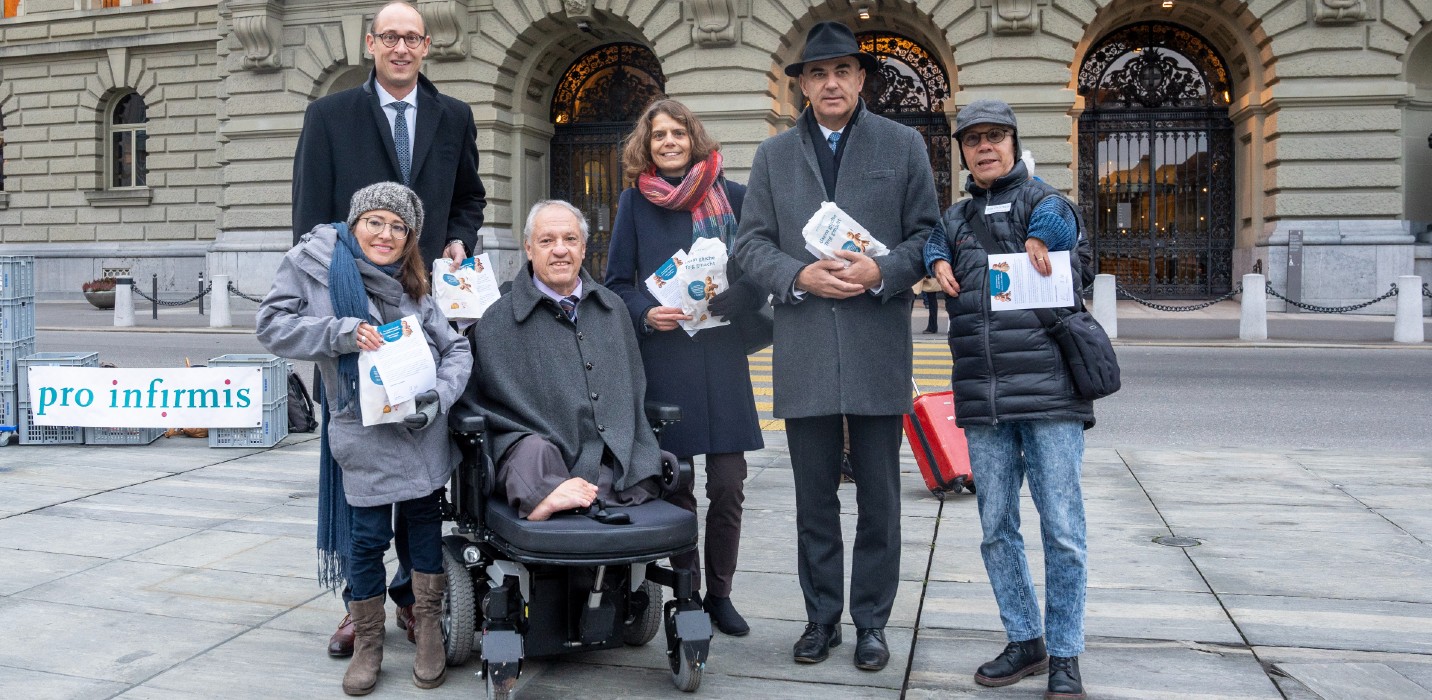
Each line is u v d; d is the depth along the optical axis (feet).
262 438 27.09
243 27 75.77
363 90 14.38
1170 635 13.58
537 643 12.01
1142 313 64.08
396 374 11.69
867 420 12.80
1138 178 74.69
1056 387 11.61
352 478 11.94
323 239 12.38
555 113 81.10
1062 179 65.82
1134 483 22.74
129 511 20.22
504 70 73.77
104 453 26.27
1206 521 19.43
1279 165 65.98
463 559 12.10
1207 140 73.82
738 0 68.23
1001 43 65.72
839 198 13.00
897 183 12.98
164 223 90.33
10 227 94.73
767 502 21.40
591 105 80.74
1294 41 65.00
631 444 12.59
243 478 23.38
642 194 14.42
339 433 11.99
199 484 22.72
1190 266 74.38
